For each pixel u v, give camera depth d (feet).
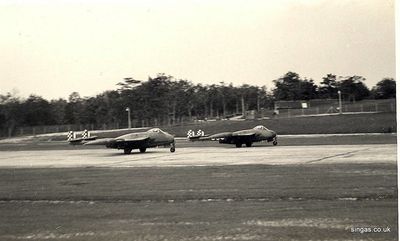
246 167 87.35
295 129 258.16
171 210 49.01
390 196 51.70
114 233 40.63
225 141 163.94
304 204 49.24
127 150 151.43
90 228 42.57
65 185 72.28
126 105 450.71
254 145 175.73
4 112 409.28
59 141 289.33
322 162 91.45
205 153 136.87
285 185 62.28
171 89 469.16
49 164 117.08
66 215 48.62
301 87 505.25
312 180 65.98
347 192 54.90
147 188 65.21
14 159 142.20
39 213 50.11
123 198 57.62
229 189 60.95
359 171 74.33
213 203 52.01
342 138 191.11
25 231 42.19
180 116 479.00
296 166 85.51
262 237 37.70
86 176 83.97
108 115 448.24
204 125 318.04
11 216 48.67
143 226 42.63
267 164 91.71
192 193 59.11
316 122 269.44
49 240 39.29
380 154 106.52
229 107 534.37
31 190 68.08
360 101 391.86
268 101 533.14
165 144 151.64
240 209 48.03
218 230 40.06
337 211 45.34
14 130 407.44
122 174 84.64
